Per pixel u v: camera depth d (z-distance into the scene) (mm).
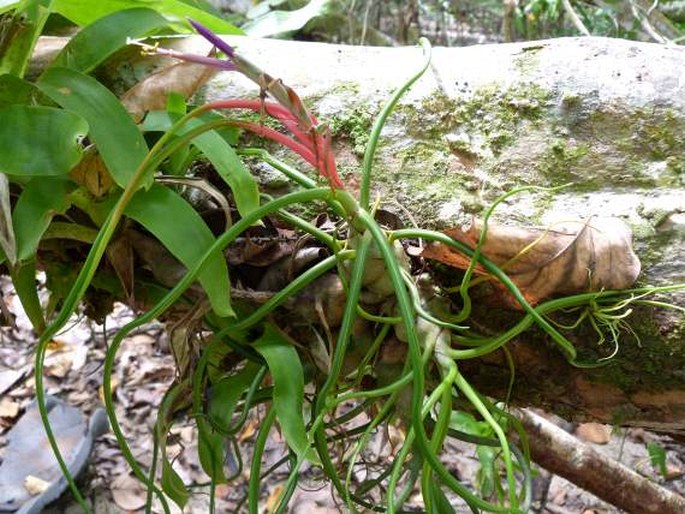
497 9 1165
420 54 427
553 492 976
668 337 354
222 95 403
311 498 960
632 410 389
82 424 1101
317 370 382
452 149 396
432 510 346
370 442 892
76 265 407
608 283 344
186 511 962
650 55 411
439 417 333
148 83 373
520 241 337
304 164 391
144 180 324
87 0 404
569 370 380
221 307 334
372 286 345
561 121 397
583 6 1076
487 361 390
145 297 397
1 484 1006
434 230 371
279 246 366
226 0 1036
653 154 388
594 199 382
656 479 976
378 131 340
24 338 1295
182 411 447
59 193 343
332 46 435
